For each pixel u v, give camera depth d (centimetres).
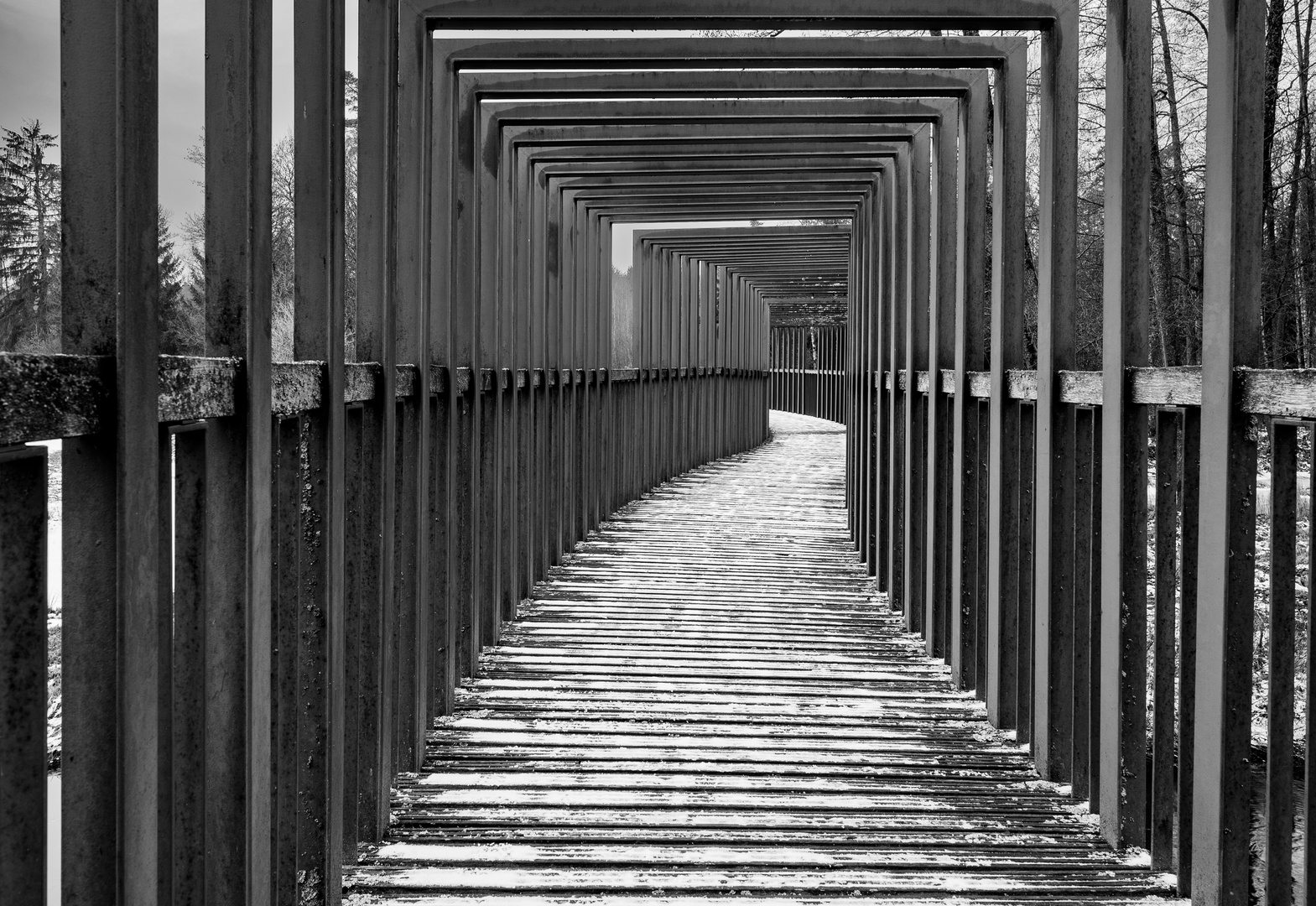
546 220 661
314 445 248
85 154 140
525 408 619
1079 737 335
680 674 473
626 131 571
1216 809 240
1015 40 422
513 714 412
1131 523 301
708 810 320
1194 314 1074
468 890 264
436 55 411
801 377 2692
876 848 294
